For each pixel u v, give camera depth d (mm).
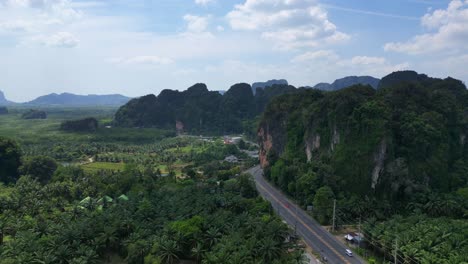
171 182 186875
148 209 134250
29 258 99250
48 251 104438
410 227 119750
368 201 149000
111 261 116250
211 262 98312
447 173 167000
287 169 188625
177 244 112250
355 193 162250
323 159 180875
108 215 128500
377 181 160500
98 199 157250
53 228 117312
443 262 96250
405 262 104500
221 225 117688
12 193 156125
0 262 96375
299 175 178250
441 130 170750
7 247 103312
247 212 132125
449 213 139500
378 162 160500
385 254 115562
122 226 123188
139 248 112250
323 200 148750
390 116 168750
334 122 180750
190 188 165250
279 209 165000
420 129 165875
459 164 174625
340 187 163125
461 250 100250
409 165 160750
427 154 165125
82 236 113875
